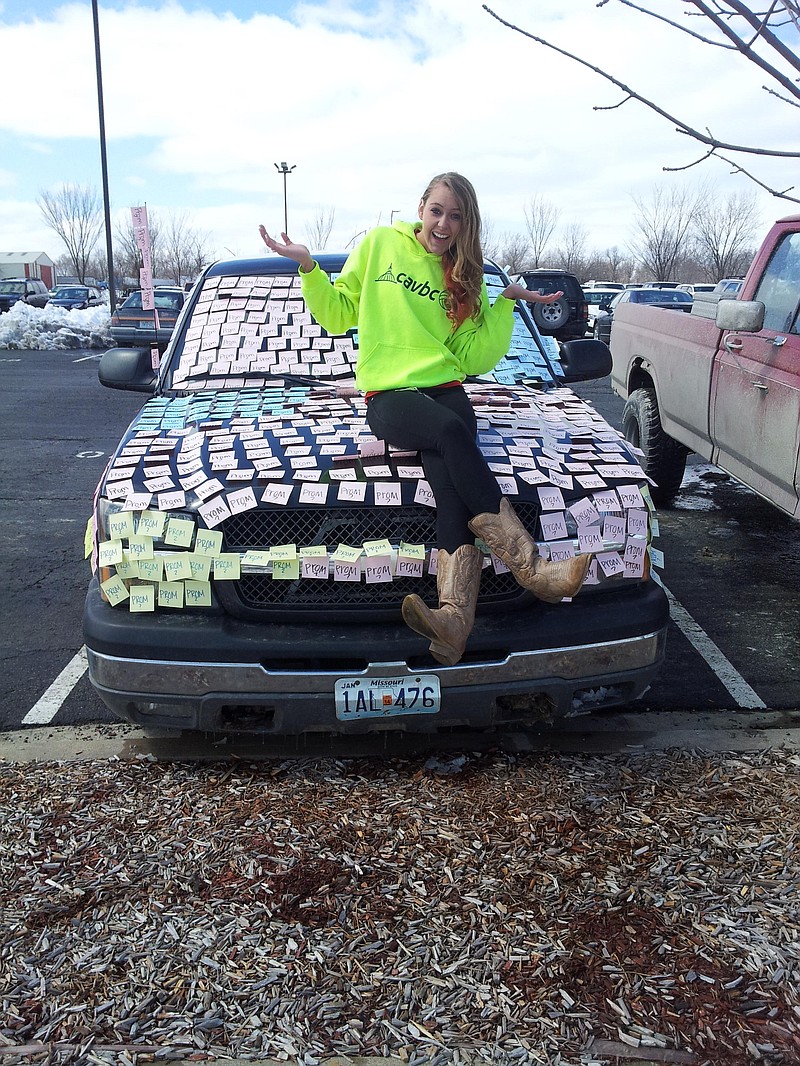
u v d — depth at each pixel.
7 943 2.47
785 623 4.93
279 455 3.17
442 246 2.97
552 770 3.31
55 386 15.60
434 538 3.02
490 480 2.72
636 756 3.43
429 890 2.66
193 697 2.99
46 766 3.43
